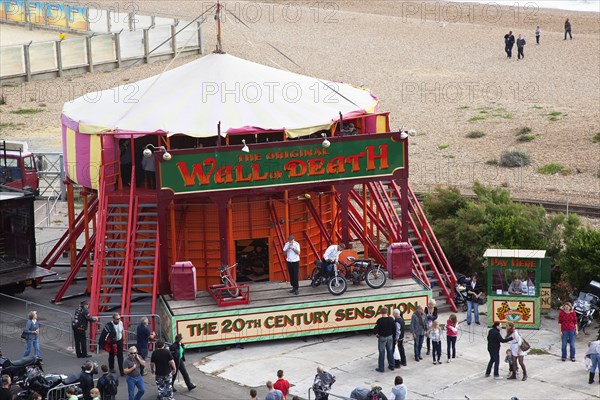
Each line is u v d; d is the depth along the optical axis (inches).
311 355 2374.5
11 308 2701.8
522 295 2480.3
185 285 2472.9
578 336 2452.0
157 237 2490.2
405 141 2573.8
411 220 2792.8
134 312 2583.7
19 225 2763.3
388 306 2501.2
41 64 5629.9
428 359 2335.1
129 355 2063.2
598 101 5147.6
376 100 2955.2
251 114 2655.0
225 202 2480.3
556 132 4557.1
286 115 2672.2
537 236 2805.1
